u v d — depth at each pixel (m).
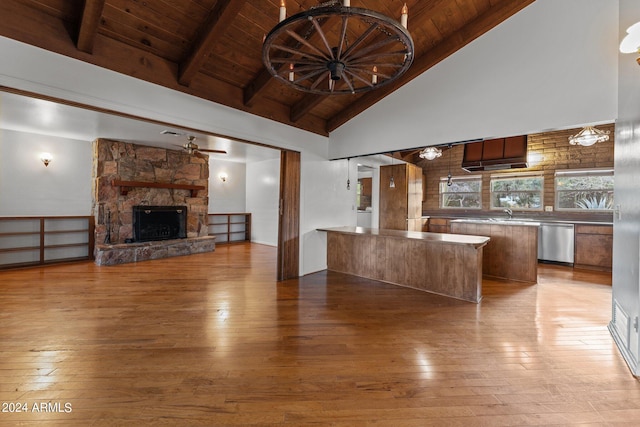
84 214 5.72
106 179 5.44
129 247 5.54
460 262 3.73
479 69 3.41
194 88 3.37
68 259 5.53
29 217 5.04
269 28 2.98
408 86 4.04
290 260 4.64
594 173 5.76
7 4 2.24
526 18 3.09
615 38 2.64
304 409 1.72
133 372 2.05
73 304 3.34
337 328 2.82
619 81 2.55
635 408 1.73
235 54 3.26
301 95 4.29
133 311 3.17
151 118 3.03
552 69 2.96
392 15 3.07
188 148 4.97
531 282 4.46
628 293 2.29
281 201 4.55
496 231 4.76
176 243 6.29
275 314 3.16
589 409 1.73
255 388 1.90
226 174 8.38
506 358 2.29
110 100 2.74
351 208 5.85
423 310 3.32
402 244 4.30
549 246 5.75
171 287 4.07
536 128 3.05
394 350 2.41
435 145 3.86
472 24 3.34
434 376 2.05
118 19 2.60
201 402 1.76
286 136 4.49
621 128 2.52
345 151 4.93
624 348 2.33
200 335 2.64
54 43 2.44
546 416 1.67
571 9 2.85
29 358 2.20
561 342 2.56
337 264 5.14
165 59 3.12
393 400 1.80
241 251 7.03
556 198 6.18
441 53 3.59
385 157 6.44
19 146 5.02
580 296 3.83
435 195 8.07
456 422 1.62
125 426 1.56
